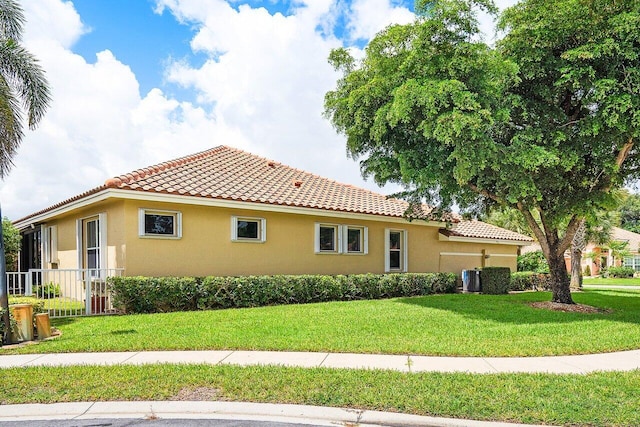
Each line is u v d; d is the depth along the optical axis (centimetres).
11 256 2131
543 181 1146
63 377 567
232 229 1359
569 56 965
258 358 666
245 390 520
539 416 441
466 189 1257
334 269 1623
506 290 1858
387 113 1047
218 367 605
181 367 606
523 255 3528
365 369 600
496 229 2420
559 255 1345
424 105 972
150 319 1005
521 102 1059
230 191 1353
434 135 968
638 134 986
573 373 591
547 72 1062
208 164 1581
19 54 1074
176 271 1245
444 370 602
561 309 1238
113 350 716
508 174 1045
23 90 1095
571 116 1165
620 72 972
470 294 1744
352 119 1236
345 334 837
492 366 625
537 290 2105
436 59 1016
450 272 1983
